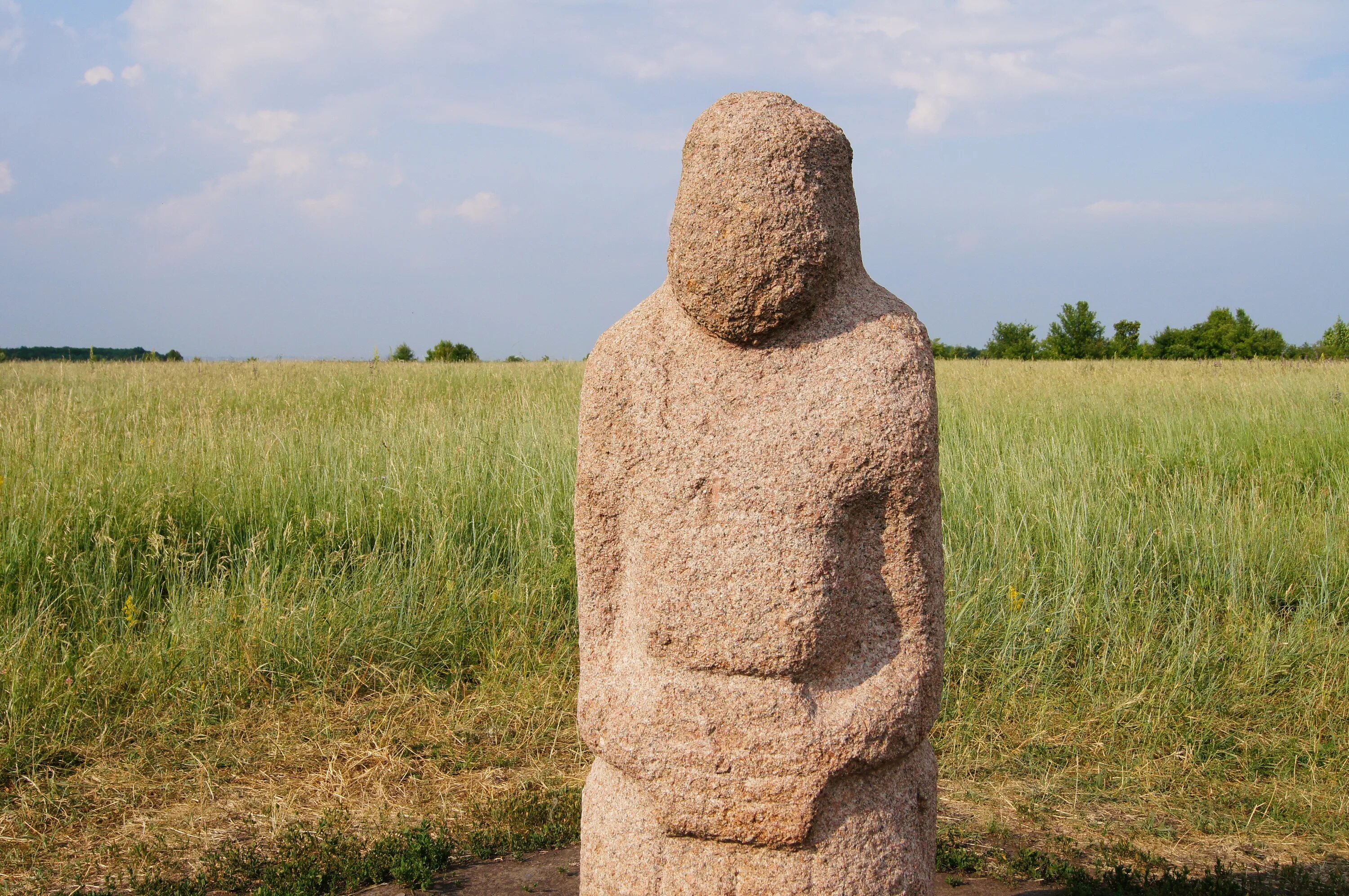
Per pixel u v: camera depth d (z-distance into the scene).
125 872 2.98
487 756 3.83
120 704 3.98
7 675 3.87
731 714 1.75
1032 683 4.34
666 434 1.84
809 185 1.79
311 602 4.57
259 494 5.86
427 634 4.68
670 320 1.94
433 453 6.67
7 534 4.95
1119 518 5.75
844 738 1.73
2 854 3.07
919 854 1.86
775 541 1.75
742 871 1.76
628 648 1.92
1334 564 5.23
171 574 4.96
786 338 1.84
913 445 1.76
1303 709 4.06
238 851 3.06
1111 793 3.56
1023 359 34.88
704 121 1.87
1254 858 3.15
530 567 5.32
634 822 1.84
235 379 13.12
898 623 1.82
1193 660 4.28
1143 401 10.91
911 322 1.87
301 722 4.00
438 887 2.94
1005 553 5.36
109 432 7.43
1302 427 8.24
